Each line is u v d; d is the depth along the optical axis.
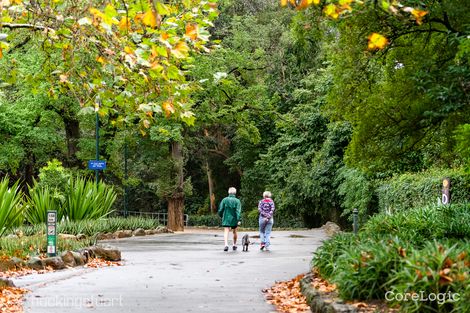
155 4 7.26
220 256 17.50
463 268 6.67
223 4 40.78
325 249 10.81
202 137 49.03
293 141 39.41
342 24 13.84
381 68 15.52
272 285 11.32
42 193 24.80
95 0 8.99
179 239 25.72
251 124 37.78
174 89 9.16
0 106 30.58
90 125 34.03
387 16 12.79
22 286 10.94
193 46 9.33
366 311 6.98
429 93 11.95
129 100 9.66
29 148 33.94
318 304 7.97
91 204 26.08
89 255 15.80
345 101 14.91
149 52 8.56
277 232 31.84
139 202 53.03
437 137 15.20
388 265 7.72
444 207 15.47
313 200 38.34
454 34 11.61
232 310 8.62
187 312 8.45
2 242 15.41
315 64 40.84
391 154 14.90
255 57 37.75
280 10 44.62
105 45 9.14
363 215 31.30
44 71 10.78
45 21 9.56
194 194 56.28
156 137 32.47
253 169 48.09
